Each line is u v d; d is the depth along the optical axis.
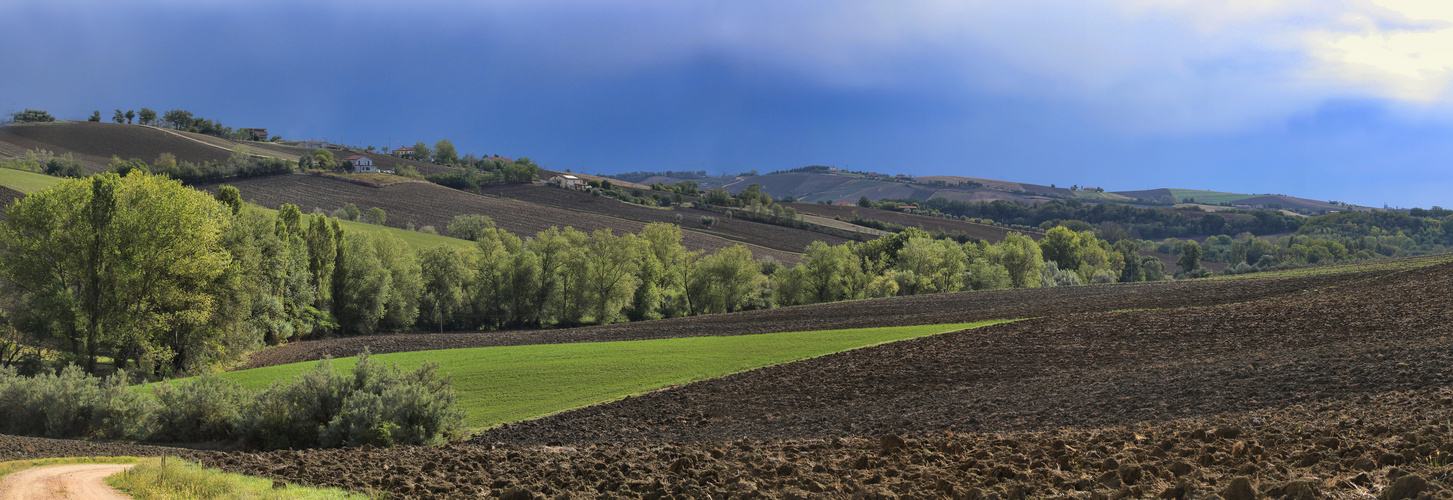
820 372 30.97
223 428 24.75
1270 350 24.23
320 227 65.31
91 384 25.67
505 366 35.44
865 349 34.91
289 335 56.41
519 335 52.47
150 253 41.31
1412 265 52.00
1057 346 30.83
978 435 15.86
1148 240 193.62
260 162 138.75
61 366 39.66
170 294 42.06
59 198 40.47
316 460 15.83
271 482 13.02
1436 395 13.08
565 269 81.19
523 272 79.25
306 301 60.72
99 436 24.36
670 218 142.00
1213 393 18.31
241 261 47.75
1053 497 8.48
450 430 24.23
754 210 151.88
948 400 24.16
